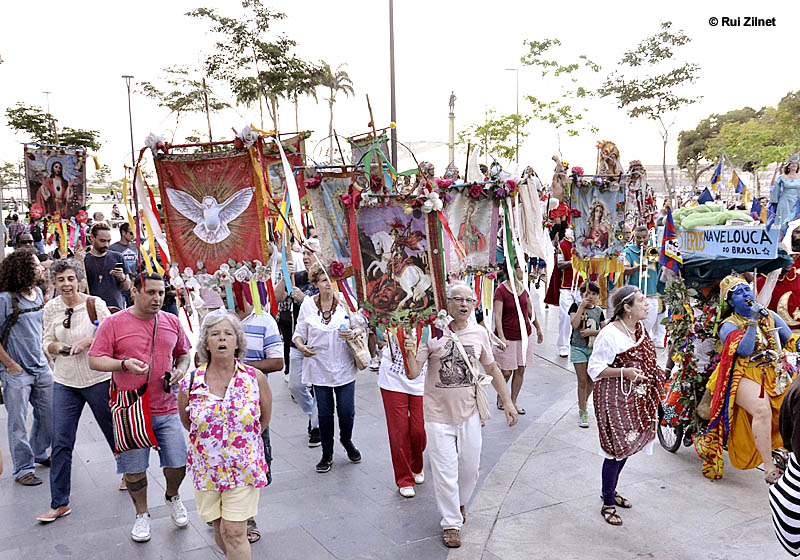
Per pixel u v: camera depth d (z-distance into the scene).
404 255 4.57
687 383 5.86
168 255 4.46
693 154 35.56
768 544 4.47
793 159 7.51
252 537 4.56
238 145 4.34
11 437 5.45
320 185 4.73
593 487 5.45
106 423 4.90
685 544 4.52
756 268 5.63
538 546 4.52
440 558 4.36
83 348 4.75
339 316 5.61
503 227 5.64
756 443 5.18
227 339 3.68
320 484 5.52
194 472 3.70
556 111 26.41
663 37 24.72
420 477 5.55
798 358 5.41
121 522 4.84
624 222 7.72
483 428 6.92
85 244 10.89
